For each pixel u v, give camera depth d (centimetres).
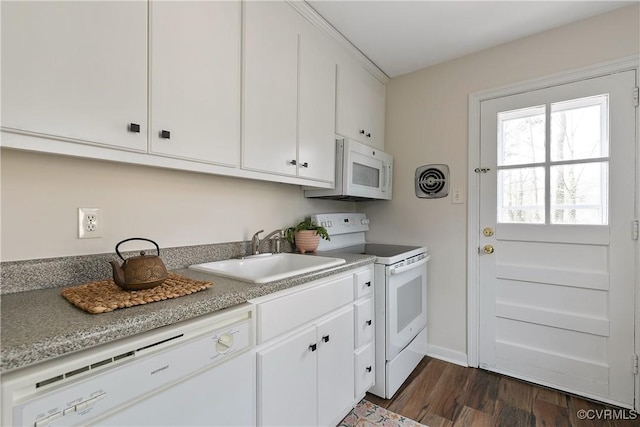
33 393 61
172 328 83
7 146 77
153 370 77
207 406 91
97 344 69
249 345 104
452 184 230
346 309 159
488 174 215
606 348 178
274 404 115
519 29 193
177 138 111
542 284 197
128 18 98
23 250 102
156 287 101
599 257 180
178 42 111
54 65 83
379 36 199
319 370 138
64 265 109
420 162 244
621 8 172
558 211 192
